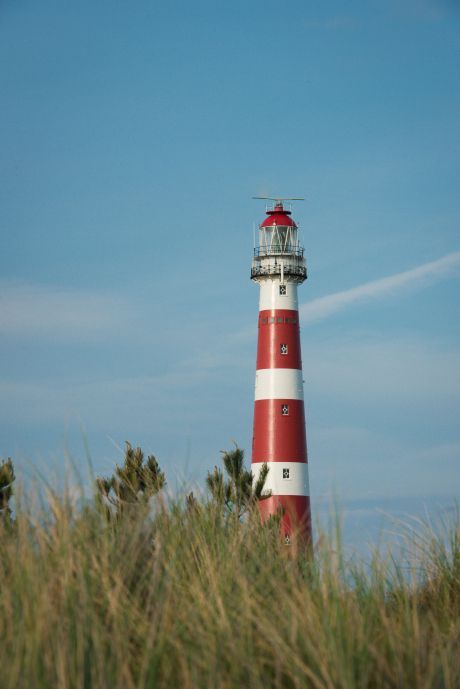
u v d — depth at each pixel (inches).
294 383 4217.5
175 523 650.8
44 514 577.6
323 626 514.6
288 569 623.8
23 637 473.1
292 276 4320.9
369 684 502.9
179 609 539.2
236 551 625.6
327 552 569.9
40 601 491.2
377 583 609.9
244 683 486.3
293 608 524.4
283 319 4296.3
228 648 503.8
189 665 491.2
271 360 4234.7
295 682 477.1
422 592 693.9
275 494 4060.0
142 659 484.4
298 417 4190.5
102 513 603.2
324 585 550.3
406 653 523.8
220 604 525.3
